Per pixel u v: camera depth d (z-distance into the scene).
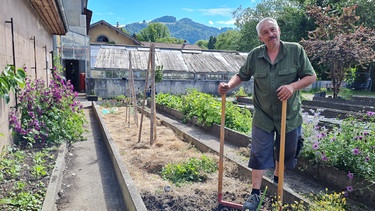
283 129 2.53
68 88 6.79
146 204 2.97
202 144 5.11
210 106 7.06
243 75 3.07
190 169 3.83
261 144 2.83
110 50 18.84
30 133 4.75
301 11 27.58
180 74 18.62
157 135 6.43
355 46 10.97
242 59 21.39
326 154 3.52
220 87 2.93
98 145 5.80
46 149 4.67
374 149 3.39
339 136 3.74
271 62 2.75
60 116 5.62
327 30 13.71
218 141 5.87
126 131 6.92
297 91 2.90
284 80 2.74
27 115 5.07
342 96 12.11
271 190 3.26
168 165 4.00
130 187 3.11
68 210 3.11
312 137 3.88
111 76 17.20
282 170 2.56
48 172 3.72
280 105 2.79
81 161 4.77
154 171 4.07
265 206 2.94
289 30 28.92
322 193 3.22
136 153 4.80
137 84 17.56
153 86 5.53
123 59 18.08
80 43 16.36
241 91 13.81
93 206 3.22
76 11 18.88
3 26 4.17
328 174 3.46
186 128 7.35
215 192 3.25
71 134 5.94
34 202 2.84
